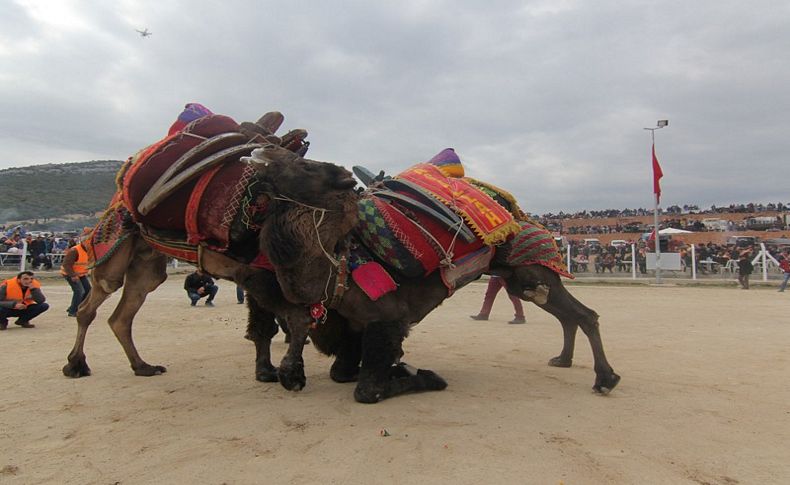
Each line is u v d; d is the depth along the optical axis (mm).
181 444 4078
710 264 27859
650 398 5266
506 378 6137
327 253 4855
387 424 4480
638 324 10773
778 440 4113
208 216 4918
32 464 3730
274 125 5875
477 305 14734
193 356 7496
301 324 5258
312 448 3963
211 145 4938
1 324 10023
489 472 3527
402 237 5207
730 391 5527
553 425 4445
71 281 11859
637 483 3379
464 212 5391
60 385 5875
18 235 26703
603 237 51125
